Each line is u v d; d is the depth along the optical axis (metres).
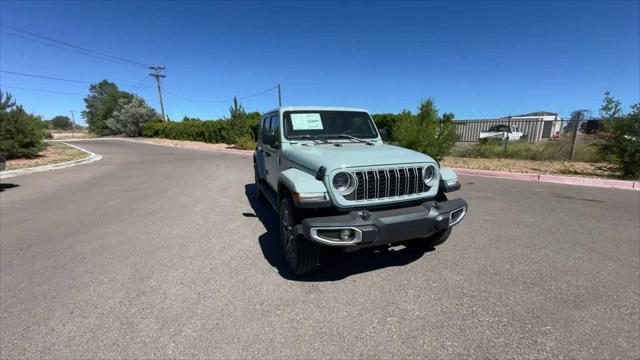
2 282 3.35
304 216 3.22
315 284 3.29
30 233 4.87
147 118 54.22
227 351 2.33
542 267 3.62
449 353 2.31
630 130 8.84
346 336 2.50
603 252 4.01
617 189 7.82
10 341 2.44
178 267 3.68
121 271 3.59
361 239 2.91
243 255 4.01
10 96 15.48
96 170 12.30
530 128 22.50
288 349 2.35
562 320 2.67
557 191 7.57
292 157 3.88
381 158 3.31
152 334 2.52
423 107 12.07
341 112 4.84
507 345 2.39
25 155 15.91
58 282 3.34
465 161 12.81
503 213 5.72
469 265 3.69
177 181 9.48
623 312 2.77
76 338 2.48
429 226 3.19
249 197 7.24
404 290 3.17
